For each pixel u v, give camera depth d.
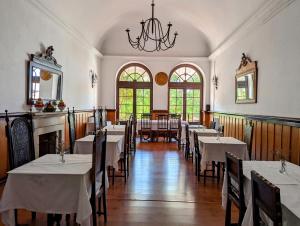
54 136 5.52
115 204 3.39
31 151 2.79
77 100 7.29
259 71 5.40
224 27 7.24
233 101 7.14
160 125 8.59
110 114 10.03
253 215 1.63
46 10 5.02
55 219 2.62
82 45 7.70
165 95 10.12
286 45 4.30
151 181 4.43
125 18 8.85
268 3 4.60
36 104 4.67
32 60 4.62
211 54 9.39
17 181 2.25
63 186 2.24
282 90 4.42
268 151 4.88
